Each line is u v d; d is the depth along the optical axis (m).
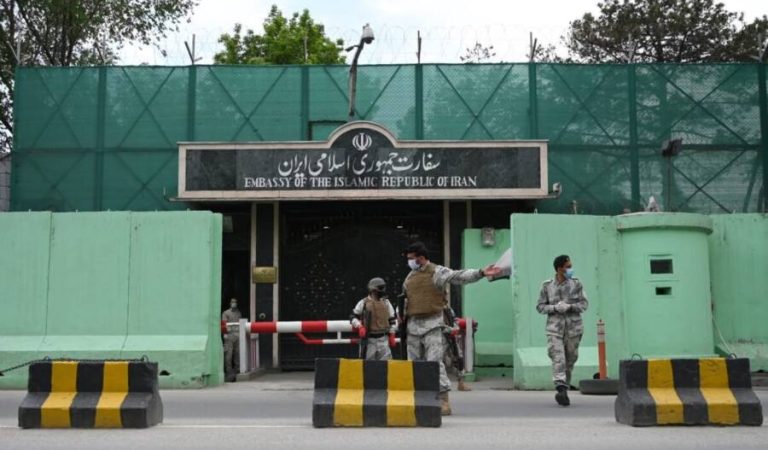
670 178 17.95
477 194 17.02
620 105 19.03
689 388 9.04
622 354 14.64
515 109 19.06
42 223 14.84
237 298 19.00
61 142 18.89
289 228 18.97
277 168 17.03
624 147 18.92
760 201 18.83
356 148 17.06
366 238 18.83
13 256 14.77
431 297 9.95
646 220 14.70
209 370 14.53
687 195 18.84
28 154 18.84
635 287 14.73
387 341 12.11
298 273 18.81
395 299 18.56
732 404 8.83
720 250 15.85
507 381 15.52
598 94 19.08
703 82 19.09
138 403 8.89
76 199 18.75
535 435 8.32
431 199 17.30
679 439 8.02
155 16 28.28
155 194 18.73
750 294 15.77
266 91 19.09
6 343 14.47
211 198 16.97
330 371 9.06
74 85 19.02
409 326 10.05
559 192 17.33
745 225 15.88
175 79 19.08
